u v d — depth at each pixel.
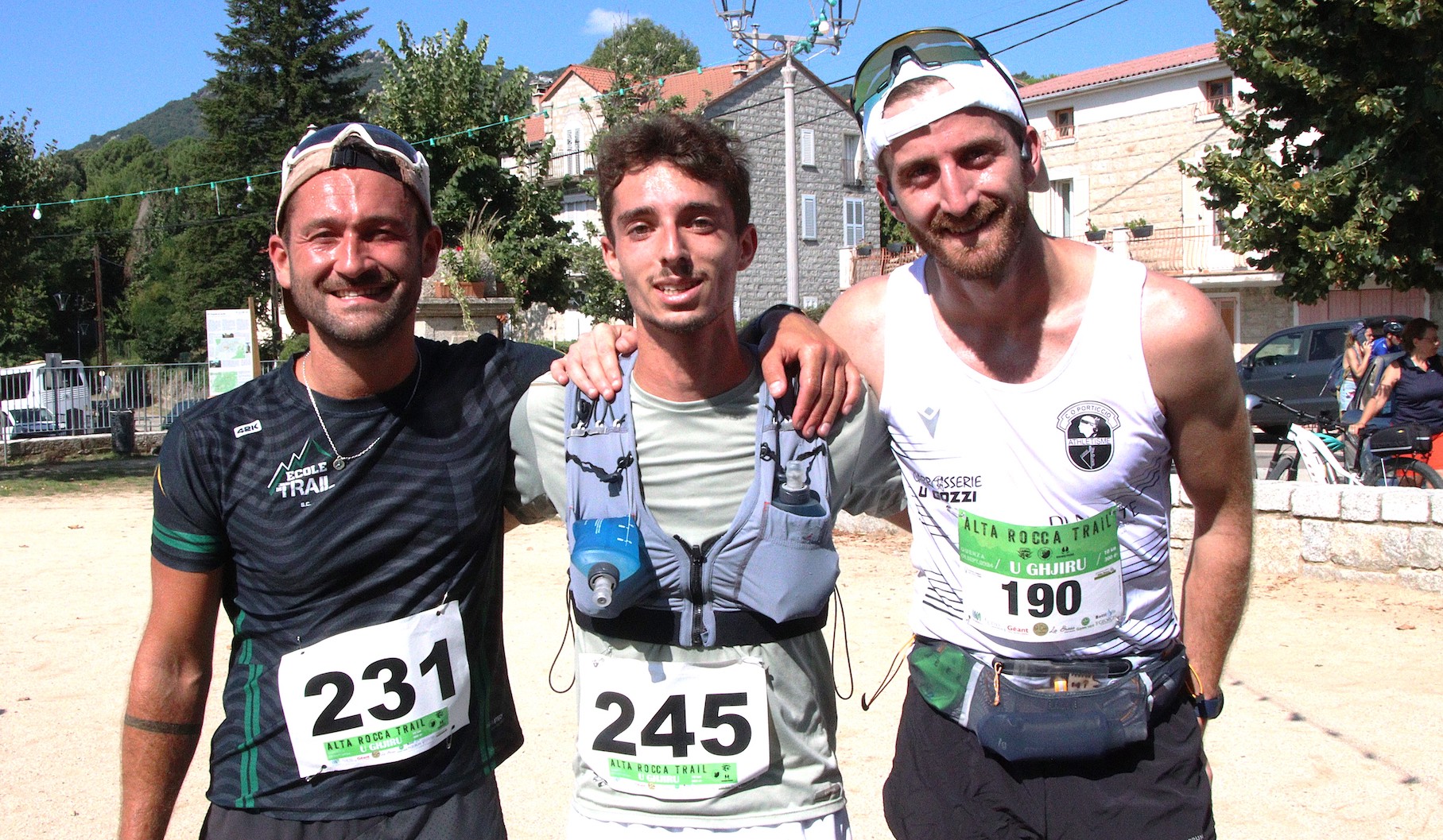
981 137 2.08
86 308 60.22
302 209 2.08
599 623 2.18
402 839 2.11
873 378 2.37
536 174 24.64
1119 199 27.27
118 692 5.05
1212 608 2.40
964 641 2.35
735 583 2.10
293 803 2.08
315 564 2.10
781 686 2.13
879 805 3.64
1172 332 2.15
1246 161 12.77
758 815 2.11
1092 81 27.64
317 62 39.69
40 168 15.90
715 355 2.11
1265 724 4.30
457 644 2.19
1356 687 4.70
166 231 62.84
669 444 2.13
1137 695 2.22
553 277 23.88
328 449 2.13
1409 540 6.31
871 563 7.39
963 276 2.13
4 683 5.20
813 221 34.41
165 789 2.17
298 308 2.14
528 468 2.31
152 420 19.12
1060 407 2.20
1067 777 2.27
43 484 14.02
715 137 2.07
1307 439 8.01
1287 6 11.64
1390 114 11.16
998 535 2.25
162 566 2.14
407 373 2.20
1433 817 3.47
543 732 4.38
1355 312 24.36
